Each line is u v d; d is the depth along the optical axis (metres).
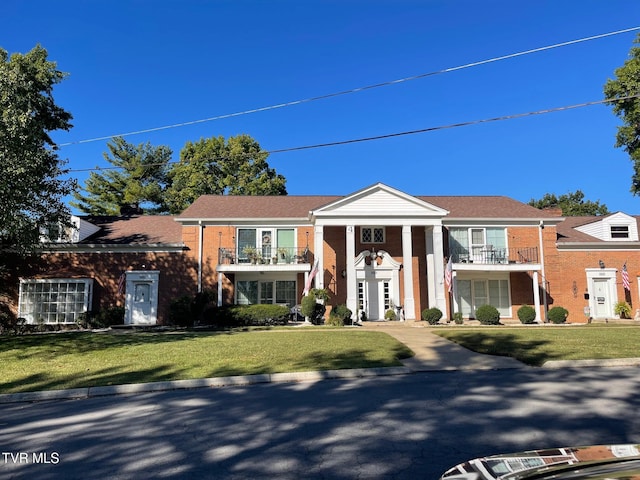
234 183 43.59
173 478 4.38
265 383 9.28
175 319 22.25
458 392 7.87
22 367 11.07
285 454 4.96
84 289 23.81
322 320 23.31
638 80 23.88
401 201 24.33
